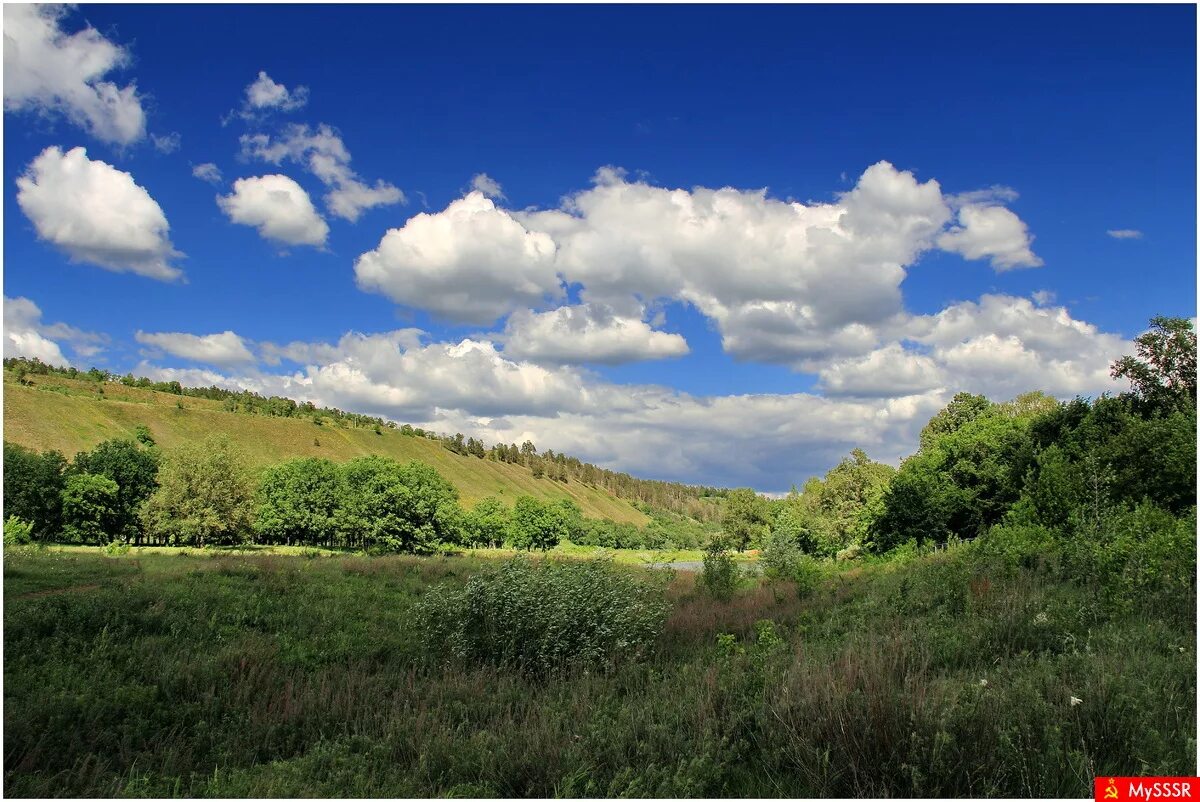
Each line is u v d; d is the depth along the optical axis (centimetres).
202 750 676
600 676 934
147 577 1611
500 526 11850
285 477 8969
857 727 511
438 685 841
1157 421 2830
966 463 4444
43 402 13638
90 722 688
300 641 1155
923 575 1605
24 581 1428
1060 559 1440
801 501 7038
